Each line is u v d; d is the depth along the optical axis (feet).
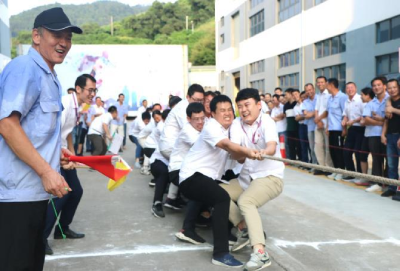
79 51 89.25
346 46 44.16
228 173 14.21
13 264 6.79
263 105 28.30
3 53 64.95
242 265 11.14
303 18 53.26
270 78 65.00
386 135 19.10
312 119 26.11
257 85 71.46
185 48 92.27
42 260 7.66
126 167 9.69
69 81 89.25
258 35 69.36
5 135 6.48
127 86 91.30
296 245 12.84
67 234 13.57
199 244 13.02
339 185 22.09
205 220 14.85
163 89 92.38
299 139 28.89
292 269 10.98
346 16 43.91
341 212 16.58
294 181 23.41
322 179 23.94
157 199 16.25
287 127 29.27
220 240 11.33
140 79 91.66
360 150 22.31
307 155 27.71
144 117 29.30
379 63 39.65
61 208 12.53
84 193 20.80
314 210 16.96
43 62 7.07
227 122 11.78
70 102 12.47
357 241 13.14
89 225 15.17
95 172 27.37
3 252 6.77
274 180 11.59
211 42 165.27
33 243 7.04
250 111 11.60
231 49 83.51
